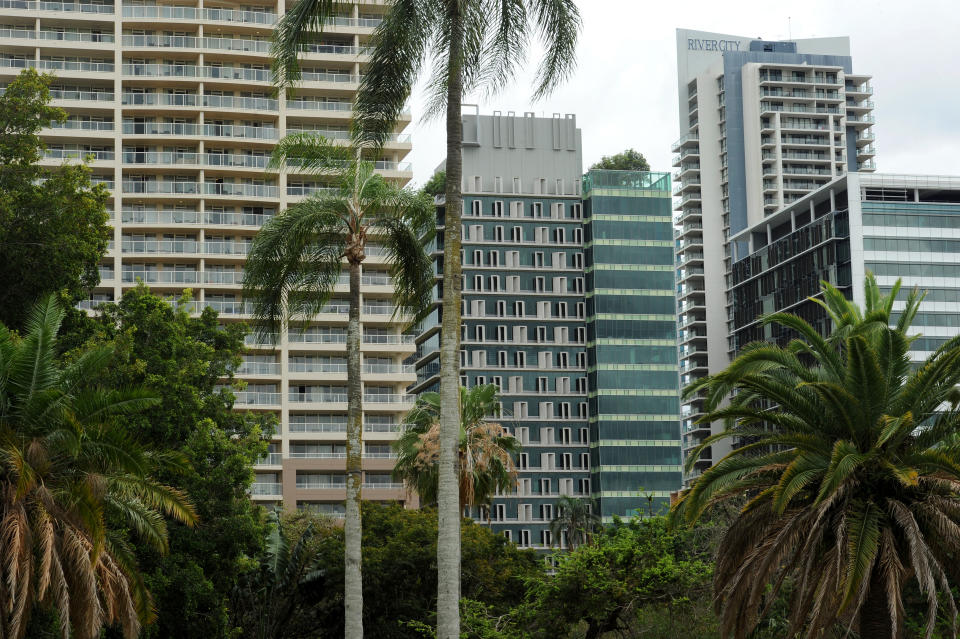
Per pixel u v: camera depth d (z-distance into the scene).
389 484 122.44
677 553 53.66
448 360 31.34
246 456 59.50
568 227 163.75
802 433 37.50
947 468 35.25
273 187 125.06
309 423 122.12
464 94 33.53
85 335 53.03
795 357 37.97
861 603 34.09
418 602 67.62
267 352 123.81
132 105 124.38
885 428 34.94
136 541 50.91
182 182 123.94
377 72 35.53
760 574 35.91
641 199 163.25
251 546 60.38
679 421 159.12
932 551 36.50
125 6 126.19
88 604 35.47
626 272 161.25
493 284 160.75
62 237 51.50
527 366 160.12
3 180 52.34
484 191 162.62
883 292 159.25
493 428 65.00
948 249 161.50
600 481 156.38
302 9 33.34
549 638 51.62
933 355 37.16
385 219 42.53
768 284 179.25
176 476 55.94
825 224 164.38
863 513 35.16
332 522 89.88
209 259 122.56
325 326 124.81
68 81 125.25
